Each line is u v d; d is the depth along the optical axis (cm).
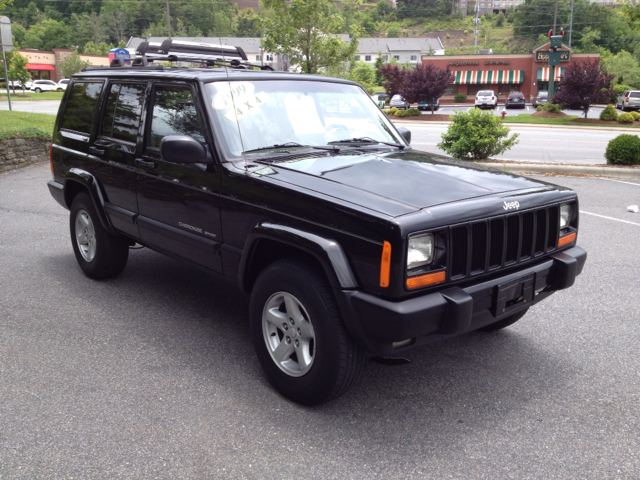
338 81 447
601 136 2306
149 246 443
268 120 381
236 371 363
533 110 4975
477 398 336
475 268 298
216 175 355
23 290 502
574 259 345
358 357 300
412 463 274
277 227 313
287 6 1645
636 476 265
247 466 270
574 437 297
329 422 308
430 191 306
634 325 443
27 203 870
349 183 312
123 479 259
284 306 334
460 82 6806
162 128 403
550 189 344
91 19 12650
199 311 462
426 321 275
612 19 12362
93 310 459
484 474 266
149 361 375
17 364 368
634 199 915
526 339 419
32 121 1594
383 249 269
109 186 464
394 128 452
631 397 338
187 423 304
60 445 283
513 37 16125
